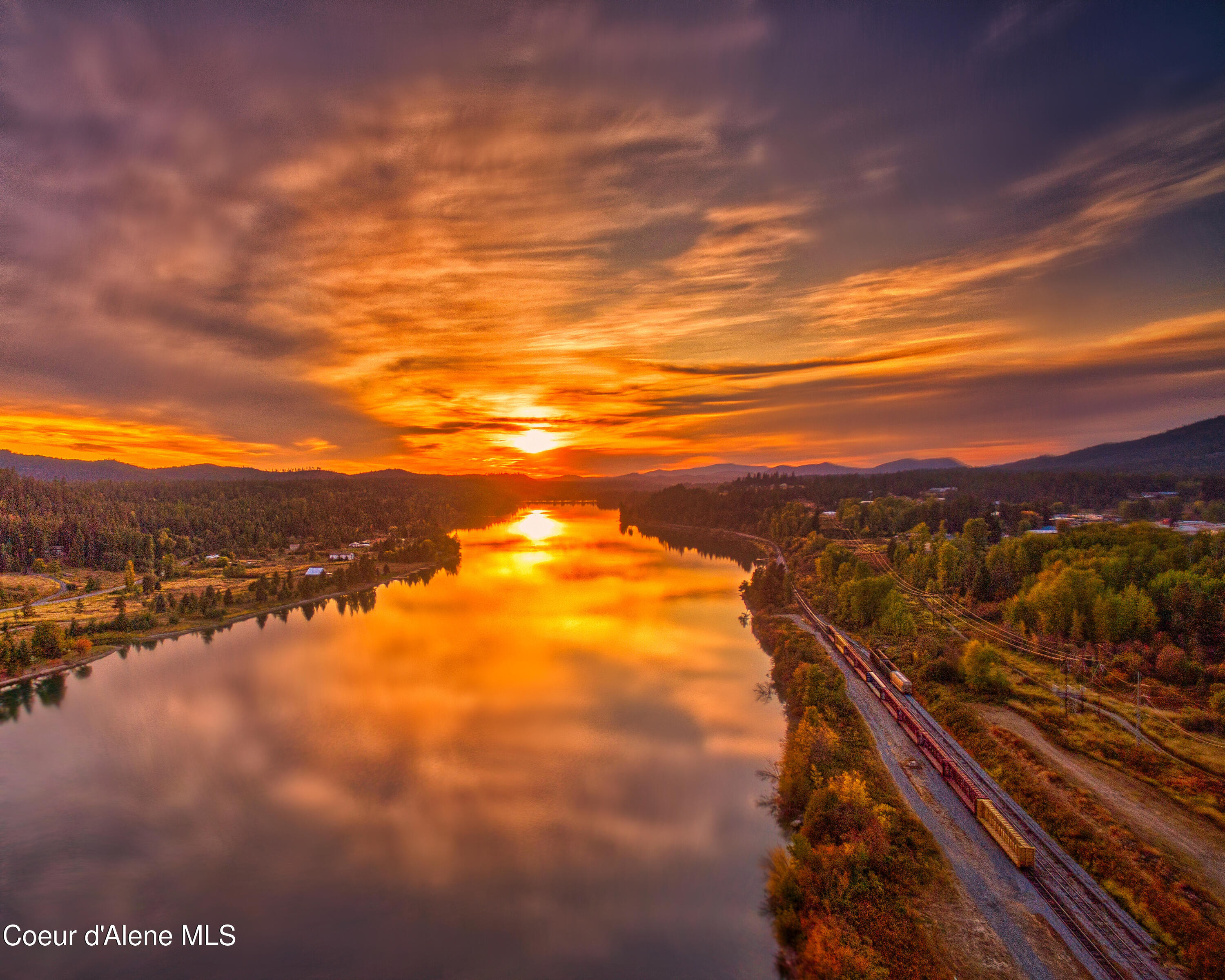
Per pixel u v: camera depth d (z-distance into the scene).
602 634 167.62
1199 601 103.38
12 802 87.75
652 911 62.19
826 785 75.25
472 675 136.12
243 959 58.44
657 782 87.38
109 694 131.50
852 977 48.97
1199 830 63.50
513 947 58.72
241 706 121.75
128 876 70.75
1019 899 56.59
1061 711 91.00
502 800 84.00
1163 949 50.28
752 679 129.62
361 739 104.75
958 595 157.00
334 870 70.94
